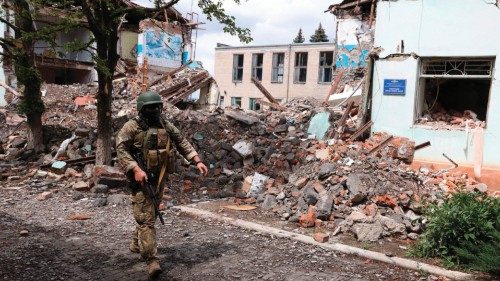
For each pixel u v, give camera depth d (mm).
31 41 10000
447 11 9867
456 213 5137
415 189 7520
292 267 4723
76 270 4371
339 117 12516
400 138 10125
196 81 19828
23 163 10023
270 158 9703
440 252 5145
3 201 7090
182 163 9773
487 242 5031
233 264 4727
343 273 4621
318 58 28922
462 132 9805
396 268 4859
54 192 7805
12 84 16641
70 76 25375
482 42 9539
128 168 4113
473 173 9633
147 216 4250
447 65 10289
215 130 11469
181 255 4934
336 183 7348
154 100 4242
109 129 9125
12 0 9750
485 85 11711
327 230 6219
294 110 15141
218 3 8484
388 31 10594
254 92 32156
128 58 23953
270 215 6961
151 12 9062
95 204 6965
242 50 32594
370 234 5816
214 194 8219
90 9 8453
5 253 4746
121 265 4539
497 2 9297
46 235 5453
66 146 10344
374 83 10898
